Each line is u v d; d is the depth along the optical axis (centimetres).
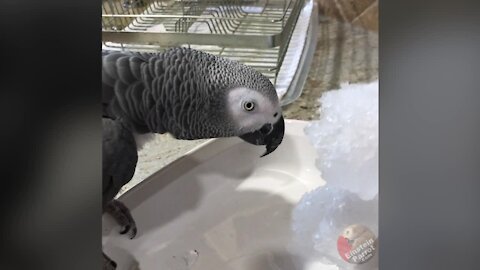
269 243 42
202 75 40
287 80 41
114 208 40
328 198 41
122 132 39
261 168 43
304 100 41
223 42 41
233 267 42
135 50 41
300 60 42
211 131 41
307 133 41
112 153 39
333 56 41
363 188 40
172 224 42
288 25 42
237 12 44
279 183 42
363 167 40
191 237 42
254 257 42
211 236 42
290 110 41
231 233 43
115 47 42
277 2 44
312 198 42
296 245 42
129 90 40
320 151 41
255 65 41
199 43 41
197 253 42
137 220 40
